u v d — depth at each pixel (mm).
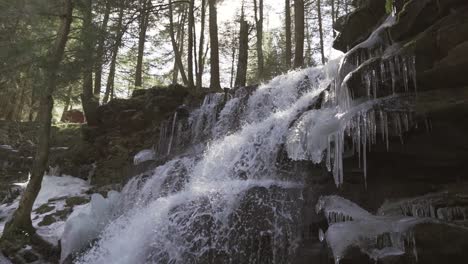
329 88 7137
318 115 6215
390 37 5742
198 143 10625
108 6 12555
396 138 4961
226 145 8359
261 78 20172
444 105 4539
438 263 3699
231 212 6094
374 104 5168
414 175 5328
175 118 11625
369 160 5441
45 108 9453
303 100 7953
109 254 7031
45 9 9703
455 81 4668
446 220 4105
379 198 5477
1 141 15625
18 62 9500
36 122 17203
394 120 4844
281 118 7715
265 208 5969
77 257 7473
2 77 9961
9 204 11492
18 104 20203
